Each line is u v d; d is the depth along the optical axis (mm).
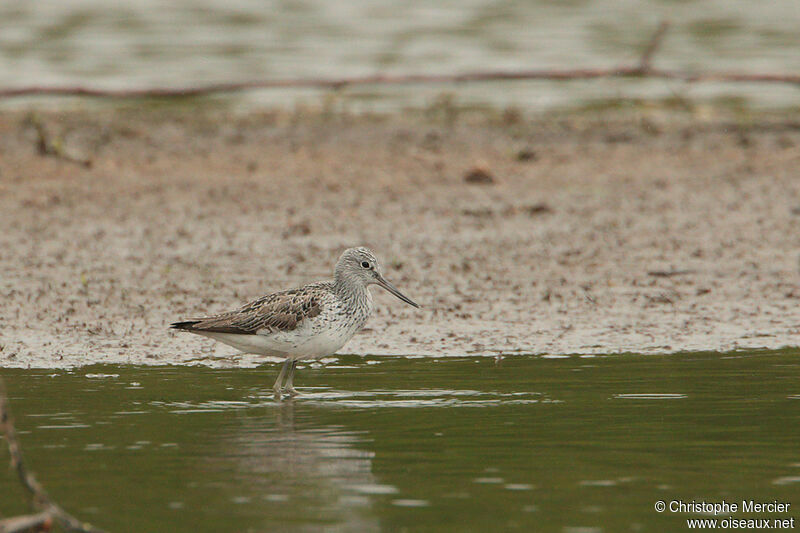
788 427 10594
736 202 21406
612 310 15516
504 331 14625
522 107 31609
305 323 12367
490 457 9836
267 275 17078
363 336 14586
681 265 17641
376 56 34656
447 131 28125
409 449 10078
